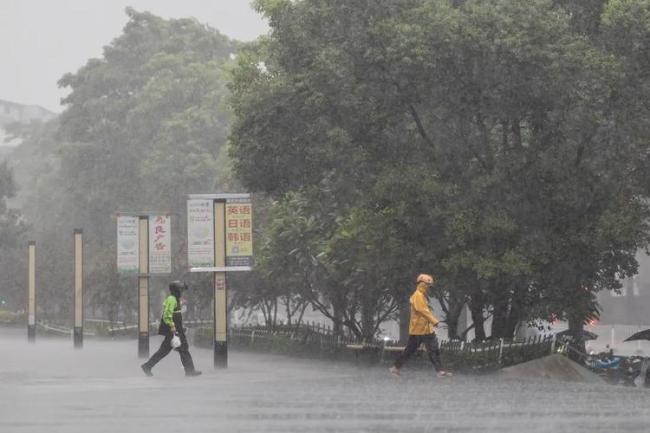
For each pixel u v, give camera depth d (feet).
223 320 164.04
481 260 158.40
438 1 163.53
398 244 166.71
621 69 154.20
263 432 75.31
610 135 156.87
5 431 77.30
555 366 147.23
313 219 215.51
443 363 162.09
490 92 160.04
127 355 222.28
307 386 123.34
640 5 152.25
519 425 80.23
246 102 172.14
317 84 164.25
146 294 207.21
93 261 438.40
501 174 161.79
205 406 97.25
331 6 166.71
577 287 169.37
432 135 174.09
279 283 239.71
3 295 530.27
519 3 155.53
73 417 87.66
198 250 160.45
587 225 163.73
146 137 527.40
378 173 173.17
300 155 174.91
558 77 153.07
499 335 175.94
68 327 394.93
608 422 83.20
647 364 155.12
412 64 157.38
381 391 115.44
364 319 223.71
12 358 208.54
